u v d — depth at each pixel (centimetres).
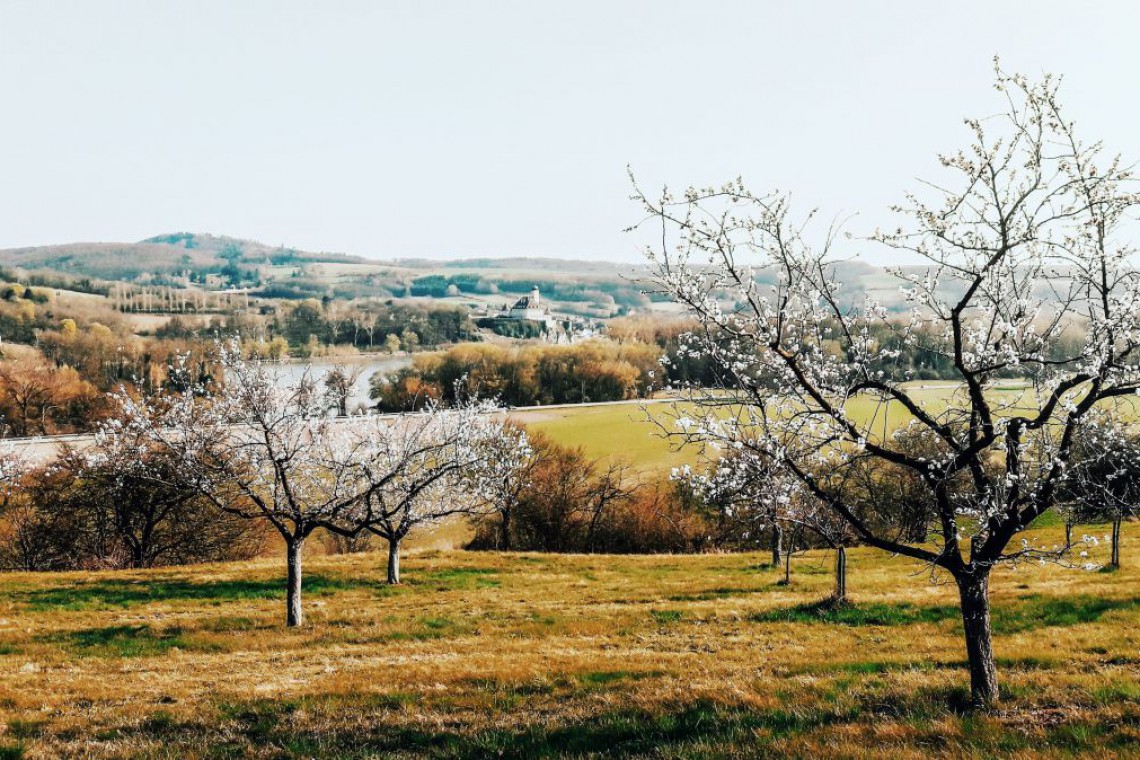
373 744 1302
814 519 1319
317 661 2178
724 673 1827
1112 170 1115
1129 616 2264
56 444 6094
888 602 2797
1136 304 1159
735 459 1311
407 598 3353
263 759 1238
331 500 2739
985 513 1230
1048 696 1370
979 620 1335
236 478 2612
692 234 1216
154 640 2512
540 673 1847
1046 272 1246
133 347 10094
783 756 1099
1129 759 1001
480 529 6362
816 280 1266
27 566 5303
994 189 1133
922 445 1694
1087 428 1235
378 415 3584
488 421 3925
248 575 3903
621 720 1368
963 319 1386
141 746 1302
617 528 6141
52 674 2039
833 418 1259
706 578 3838
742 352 1352
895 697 1445
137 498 5025
